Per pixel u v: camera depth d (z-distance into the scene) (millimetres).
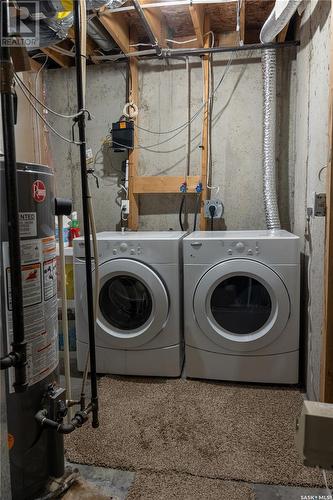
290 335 2057
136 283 2238
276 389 2074
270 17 2053
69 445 1608
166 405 1918
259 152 2775
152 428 1723
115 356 2244
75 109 3043
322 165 1723
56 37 1786
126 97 2914
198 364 2180
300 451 757
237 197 2834
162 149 2924
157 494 1334
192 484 1382
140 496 1326
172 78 2865
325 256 1531
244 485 1374
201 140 2850
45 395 1274
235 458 1512
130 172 2885
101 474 1446
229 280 2129
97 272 1410
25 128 2832
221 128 2818
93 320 1394
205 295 2082
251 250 2033
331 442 720
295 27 2525
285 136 2707
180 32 2818
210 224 2875
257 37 2748
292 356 2070
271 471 1436
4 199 1117
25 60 1133
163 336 2186
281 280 2012
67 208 1371
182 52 2678
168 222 2967
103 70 2963
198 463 1486
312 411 738
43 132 3016
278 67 2676
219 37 2781
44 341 1267
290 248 1999
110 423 1765
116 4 2043
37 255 1220
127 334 2197
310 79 2057
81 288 2234
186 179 2797
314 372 1824
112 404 1935
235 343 2086
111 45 2758
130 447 1592
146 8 2270
